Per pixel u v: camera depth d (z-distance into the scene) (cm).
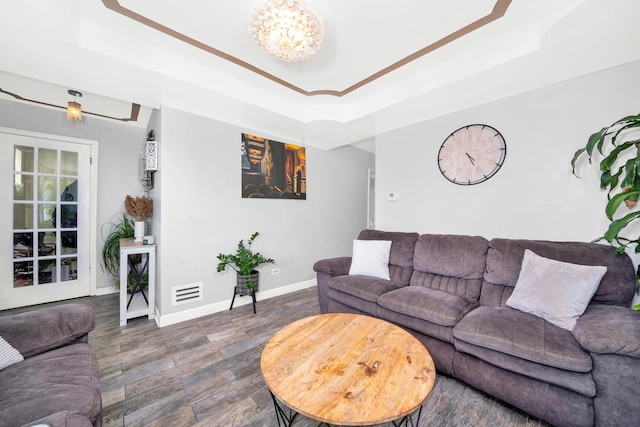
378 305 206
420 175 296
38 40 151
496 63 182
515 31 173
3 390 93
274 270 338
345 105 287
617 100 187
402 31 172
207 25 165
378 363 117
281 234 346
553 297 148
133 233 327
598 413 113
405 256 248
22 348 115
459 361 156
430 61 207
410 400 94
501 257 193
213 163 279
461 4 150
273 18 141
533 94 221
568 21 142
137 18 159
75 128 308
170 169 250
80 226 313
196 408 143
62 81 200
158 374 172
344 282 235
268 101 255
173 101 236
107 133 328
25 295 282
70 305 144
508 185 236
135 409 142
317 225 393
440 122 277
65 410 85
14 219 276
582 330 124
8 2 122
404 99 236
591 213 198
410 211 305
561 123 209
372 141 418
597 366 113
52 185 296
